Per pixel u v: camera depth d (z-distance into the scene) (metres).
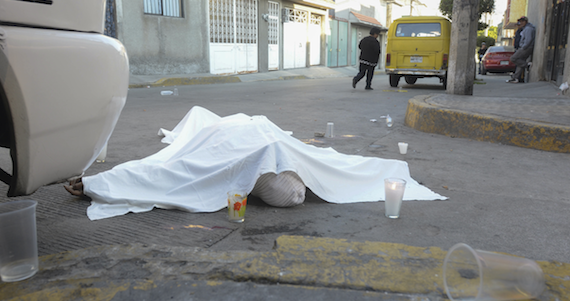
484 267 1.54
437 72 12.42
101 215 2.64
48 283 1.71
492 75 20.61
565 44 9.50
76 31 1.71
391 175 3.46
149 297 1.62
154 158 3.63
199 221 2.60
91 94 1.71
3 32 1.40
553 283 1.71
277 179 2.80
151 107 8.19
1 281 1.72
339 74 24.75
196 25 16.36
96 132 1.81
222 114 7.30
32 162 1.60
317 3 23.45
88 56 1.68
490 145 4.93
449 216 2.72
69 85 1.61
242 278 1.76
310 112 7.68
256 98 10.02
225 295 1.65
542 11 12.36
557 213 2.77
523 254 2.18
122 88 1.91
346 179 3.18
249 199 3.04
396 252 1.98
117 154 4.38
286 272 1.79
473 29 8.37
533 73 13.44
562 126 4.51
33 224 1.77
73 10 1.68
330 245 2.05
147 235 2.38
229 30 18.05
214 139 3.16
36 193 3.08
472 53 8.45
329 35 26.53
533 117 5.17
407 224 2.59
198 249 2.01
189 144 3.38
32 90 1.49
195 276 1.77
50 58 1.53
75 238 2.32
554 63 10.89
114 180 2.93
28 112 1.49
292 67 23.30
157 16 14.85
